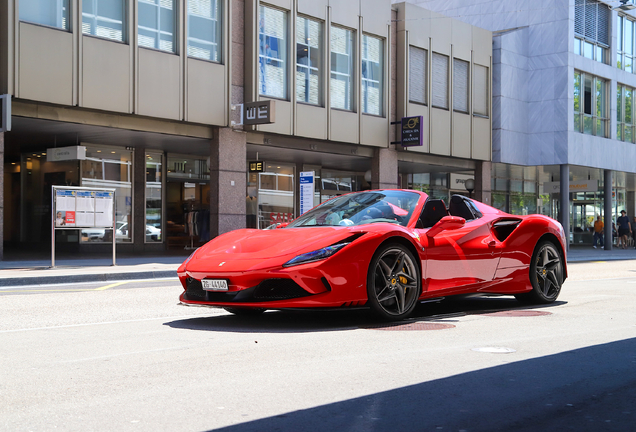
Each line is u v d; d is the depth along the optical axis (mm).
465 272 6355
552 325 5691
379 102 21781
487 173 25953
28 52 13672
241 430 2793
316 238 5492
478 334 5199
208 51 17297
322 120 19750
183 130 17078
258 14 18078
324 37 19891
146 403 3223
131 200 19797
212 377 3752
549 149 27000
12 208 20500
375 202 6531
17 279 10664
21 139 18250
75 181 18609
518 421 2938
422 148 22953
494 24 28438
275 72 18734
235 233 6262
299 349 4562
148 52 15773
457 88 24703
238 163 18016
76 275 11312
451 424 2889
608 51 29562
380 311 5641
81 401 3271
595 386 3572
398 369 3943
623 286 10070
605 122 29453
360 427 2838
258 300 5316
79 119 15023
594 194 35938
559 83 26812
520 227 7031
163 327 5727
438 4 30266
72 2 14359
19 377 3807
